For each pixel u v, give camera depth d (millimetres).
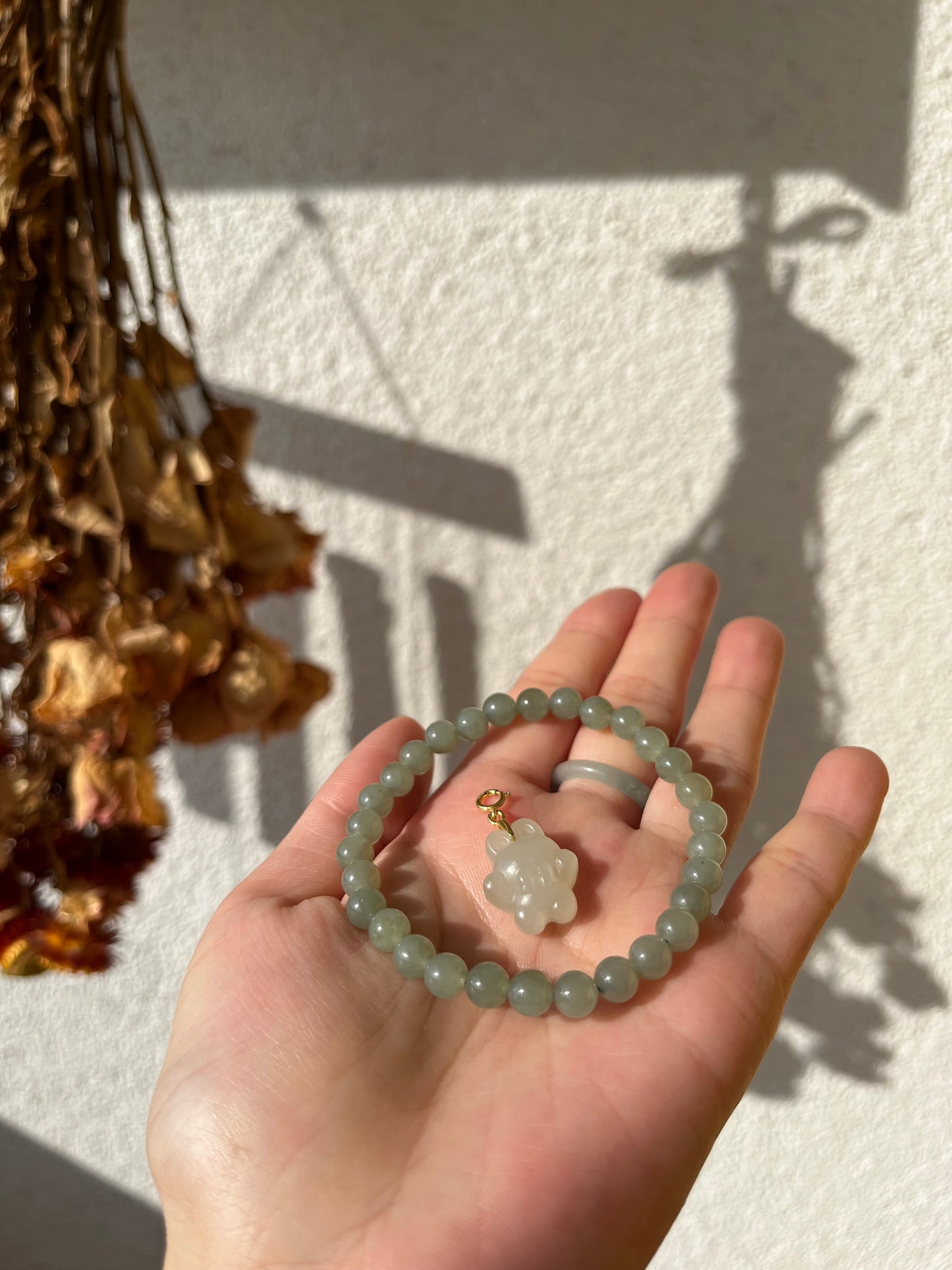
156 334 152
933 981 215
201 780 224
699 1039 136
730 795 172
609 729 181
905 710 200
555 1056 137
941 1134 225
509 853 153
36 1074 247
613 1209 124
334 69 178
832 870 151
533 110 177
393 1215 123
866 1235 235
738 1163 233
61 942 157
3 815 151
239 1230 125
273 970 139
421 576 209
